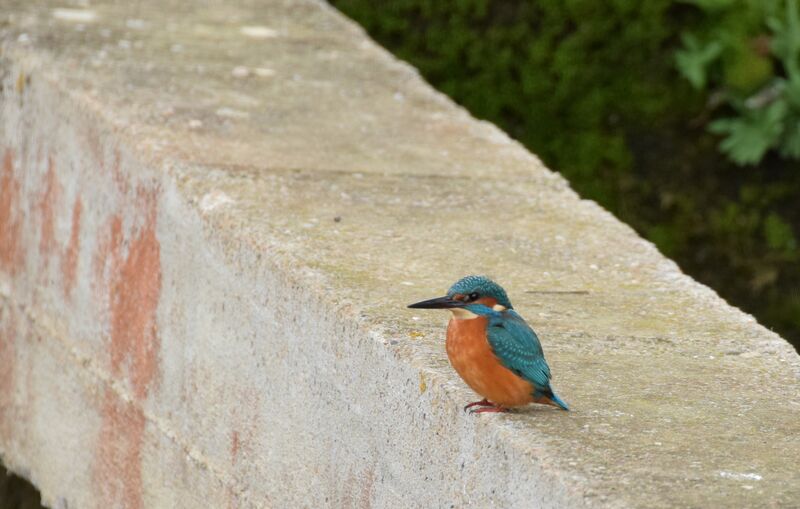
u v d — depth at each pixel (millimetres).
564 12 15703
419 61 16094
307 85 13531
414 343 7391
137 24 15078
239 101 12609
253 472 8844
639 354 7750
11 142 12859
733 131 14992
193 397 9570
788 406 7012
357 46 15234
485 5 15930
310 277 8312
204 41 14703
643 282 9133
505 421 6547
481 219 10188
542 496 6051
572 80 15734
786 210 15219
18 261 12547
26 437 12430
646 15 15516
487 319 6559
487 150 12062
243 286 8906
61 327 11617
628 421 6656
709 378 7398
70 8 15414
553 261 9414
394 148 11812
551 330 8055
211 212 9359
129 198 10453
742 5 14984
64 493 11641
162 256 9953
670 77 15602
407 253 9195
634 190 15547
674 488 5855
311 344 8148
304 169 10820
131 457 10484
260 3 16625
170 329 9852
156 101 11961
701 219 15352
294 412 8344
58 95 11875
